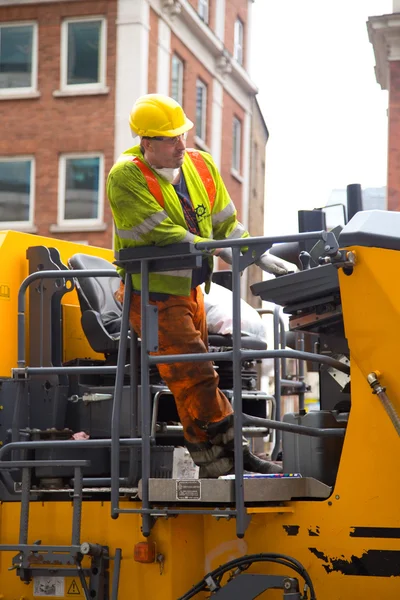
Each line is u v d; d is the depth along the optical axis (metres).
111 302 5.59
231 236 4.80
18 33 24.73
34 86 24.73
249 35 30.52
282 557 4.21
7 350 5.49
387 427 4.07
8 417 5.26
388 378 4.07
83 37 24.31
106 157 24.25
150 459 4.78
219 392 4.56
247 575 4.22
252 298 25.77
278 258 4.62
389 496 4.04
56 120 24.59
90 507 4.72
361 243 4.10
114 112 24.08
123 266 4.51
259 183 32.53
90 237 24.55
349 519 4.12
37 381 5.29
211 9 27.69
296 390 6.37
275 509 4.20
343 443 4.26
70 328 5.85
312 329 4.71
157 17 24.56
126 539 4.61
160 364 4.51
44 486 5.00
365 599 4.06
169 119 4.42
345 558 4.11
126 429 5.06
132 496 4.64
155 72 24.59
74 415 5.28
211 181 4.70
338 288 4.29
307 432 4.26
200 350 4.52
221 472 4.55
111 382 5.46
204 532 4.46
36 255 5.55
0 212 25.05
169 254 4.34
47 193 24.69
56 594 4.71
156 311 4.41
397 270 4.05
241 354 4.19
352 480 4.12
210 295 5.74
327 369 4.70
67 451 5.13
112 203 4.46
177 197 4.51
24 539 4.75
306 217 4.69
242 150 30.67
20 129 24.89
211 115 28.14
